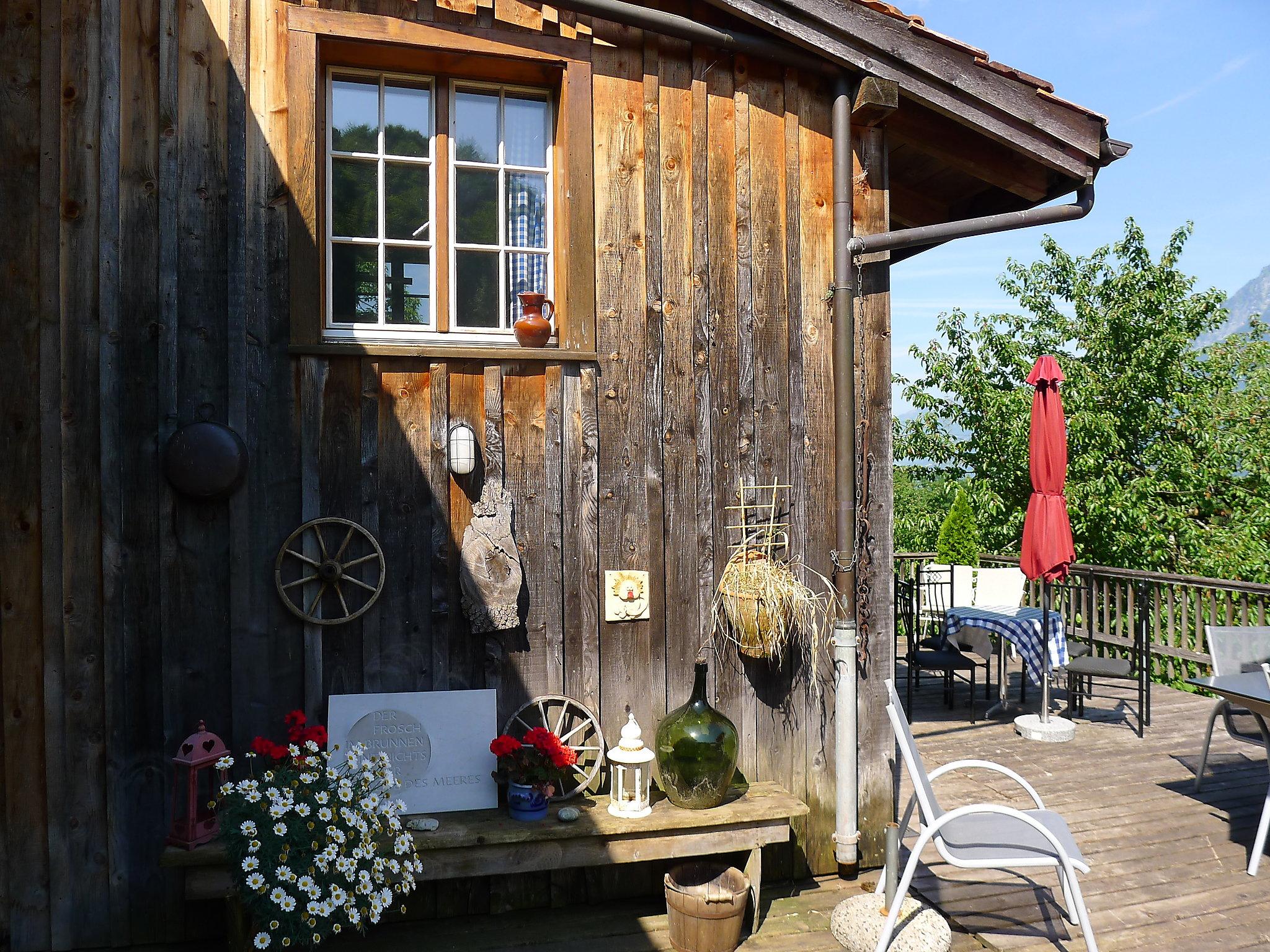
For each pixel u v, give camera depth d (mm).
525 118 3994
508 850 3316
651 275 3902
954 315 12891
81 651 3363
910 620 6969
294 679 3506
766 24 3818
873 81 3891
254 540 3479
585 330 3805
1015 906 3707
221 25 3480
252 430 3482
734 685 3967
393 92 3852
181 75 3447
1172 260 12562
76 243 3373
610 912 3691
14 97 3338
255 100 3504
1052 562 5711
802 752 4031
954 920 3588
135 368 3406
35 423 3348
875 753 4133
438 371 3643
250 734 3461
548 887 3742
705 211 3971
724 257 4000
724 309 3998
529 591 3738
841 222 4035
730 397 4000
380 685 3582
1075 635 8094
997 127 4043
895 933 3160
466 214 3922
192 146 3451
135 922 3389
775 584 3809
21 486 3336
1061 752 5746
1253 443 12328
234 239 3469
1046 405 5793
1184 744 5930
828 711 4070
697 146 3961
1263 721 4484
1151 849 4242
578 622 3789
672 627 3900
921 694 7438
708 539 3955
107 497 3373
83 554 3373
